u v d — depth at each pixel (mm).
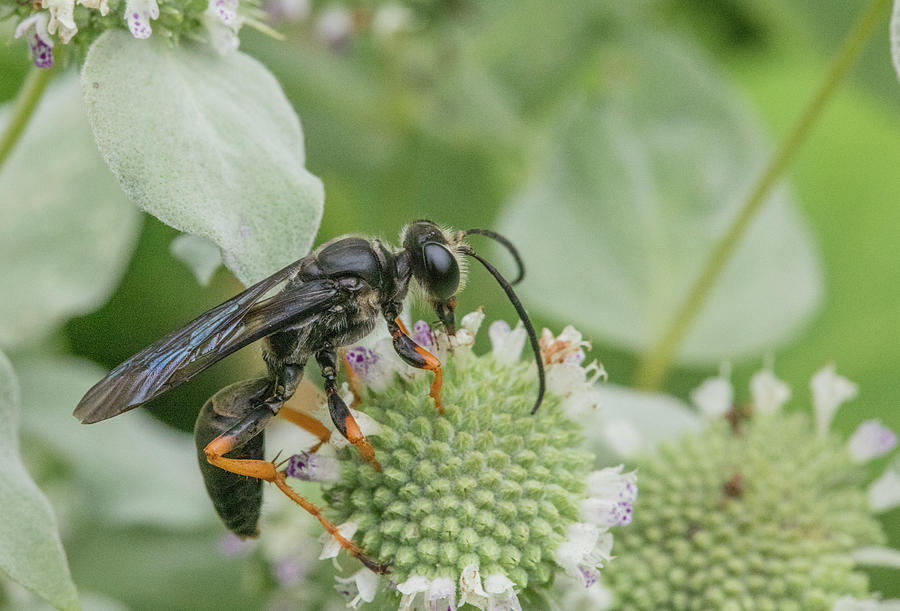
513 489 221
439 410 223
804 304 270
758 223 272
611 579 235
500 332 227
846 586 235
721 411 244
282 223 220
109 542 263
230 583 261
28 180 255
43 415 262
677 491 238
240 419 226
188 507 264
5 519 222
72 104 256
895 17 222
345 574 223
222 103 223
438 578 219
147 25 222
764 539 235
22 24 223
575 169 272
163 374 223
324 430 226
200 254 227
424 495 221
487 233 230
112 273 256
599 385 250
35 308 254
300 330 228
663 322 269
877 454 239
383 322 229
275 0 261
